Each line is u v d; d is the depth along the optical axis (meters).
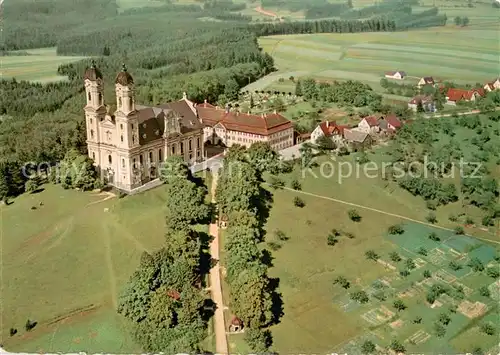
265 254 191.38
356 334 162.00
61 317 164.25
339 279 182.00
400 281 185.88
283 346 156.12
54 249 193.50
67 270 183.38
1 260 189.62
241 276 163.62
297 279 182.00
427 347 158.25
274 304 170.62
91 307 167.62
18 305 169.00
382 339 160.38
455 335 163.25
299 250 195.75
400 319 168.50
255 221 195.62
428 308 173.75
